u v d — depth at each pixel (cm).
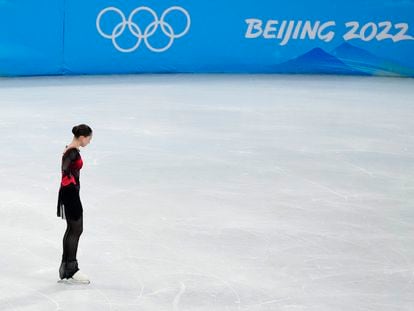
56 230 1580
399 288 1341
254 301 1263
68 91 3403
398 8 4062
